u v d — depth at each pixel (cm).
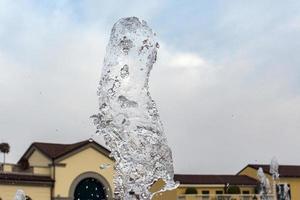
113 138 1194
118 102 1191
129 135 1188
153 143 1189
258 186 5634
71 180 4722
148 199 1182
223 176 5859
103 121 1196
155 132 1191
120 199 1190
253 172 5950
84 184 4788
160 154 1192
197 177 5675
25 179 4512
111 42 1197
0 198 4381
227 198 5397
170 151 1201
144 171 1184
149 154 1187
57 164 4694
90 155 4828
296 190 5925
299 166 6259
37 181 4569
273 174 4984
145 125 1191
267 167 5953
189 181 5500
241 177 5925
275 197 5541
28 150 5072
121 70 1194
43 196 4591
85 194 4766
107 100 1192
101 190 4825
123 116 1191
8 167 4575
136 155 1185
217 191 5609
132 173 1184
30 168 4725
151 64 1202
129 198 1180
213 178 5725
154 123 1194
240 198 5444
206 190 5566
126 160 1188
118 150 1193
